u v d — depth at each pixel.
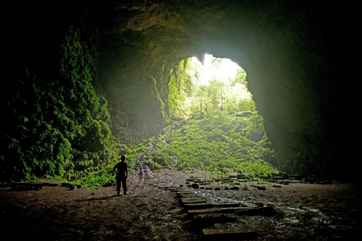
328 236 8.04
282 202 13.30
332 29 21.05
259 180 24.50
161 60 45.31
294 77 26.62
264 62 30.92
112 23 33.44
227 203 12.35
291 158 30.69
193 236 8.39
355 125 21.52
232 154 39.41
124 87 40.41
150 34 38.16
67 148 25.42
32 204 13.49
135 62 40.38
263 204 12.38
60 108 26.11
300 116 27.56
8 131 21.61
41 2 25.36
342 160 23.03
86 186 20.66
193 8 31.41
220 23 32.09
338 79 22.08
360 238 7.81
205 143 42.78
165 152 38.22
